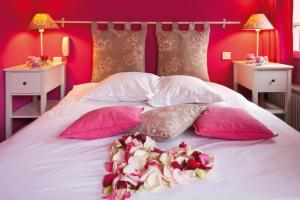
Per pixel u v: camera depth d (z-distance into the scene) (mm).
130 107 2025
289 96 3193
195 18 3588
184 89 2641
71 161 1515
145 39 3549
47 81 3098
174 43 3469
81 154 1604
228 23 3598
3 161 1507
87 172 1402
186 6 3570
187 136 1893
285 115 3252
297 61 3367
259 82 3172
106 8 3557
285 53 3283
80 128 1790
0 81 2967
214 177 1355
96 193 1227
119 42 3445
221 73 3695
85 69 3633
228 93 2859
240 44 3660
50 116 2297
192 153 1474
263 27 3285
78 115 2301
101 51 3449
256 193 1222
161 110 1945
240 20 3613
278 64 3285
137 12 3562
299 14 3488
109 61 3434
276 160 1526
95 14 3562
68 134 1776
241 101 2656
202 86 2662
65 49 3535
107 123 1802
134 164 1369
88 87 3164
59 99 3656
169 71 3453
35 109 3299
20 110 3256
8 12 3066
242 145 1733
